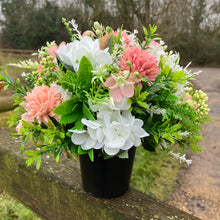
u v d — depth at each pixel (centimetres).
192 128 68
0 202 160
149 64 57
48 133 60
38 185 99
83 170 76
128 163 73
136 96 58
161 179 196
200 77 610
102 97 58
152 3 475
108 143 58
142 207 76
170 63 66
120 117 58
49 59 62
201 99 71
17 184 113
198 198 179
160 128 65
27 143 125
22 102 69
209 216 163
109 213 74
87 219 81
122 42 64
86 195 80
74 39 71
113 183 74
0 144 122
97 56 60
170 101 64
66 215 90
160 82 59
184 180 197
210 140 272
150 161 217
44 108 59
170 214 74
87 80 59
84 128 62
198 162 225
